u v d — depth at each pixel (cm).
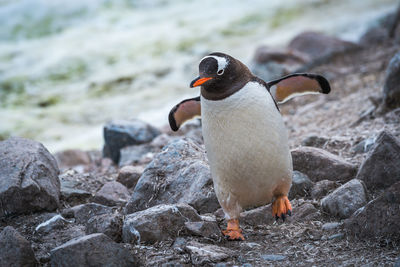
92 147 3177
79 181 1706
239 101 1113
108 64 4838
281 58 3328
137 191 1441
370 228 1116
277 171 1172
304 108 2553
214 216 1347
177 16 5897
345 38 4347
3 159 1486
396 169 1351
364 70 2916
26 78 4691
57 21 6038
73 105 4059
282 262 1078
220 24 5375
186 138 1594
